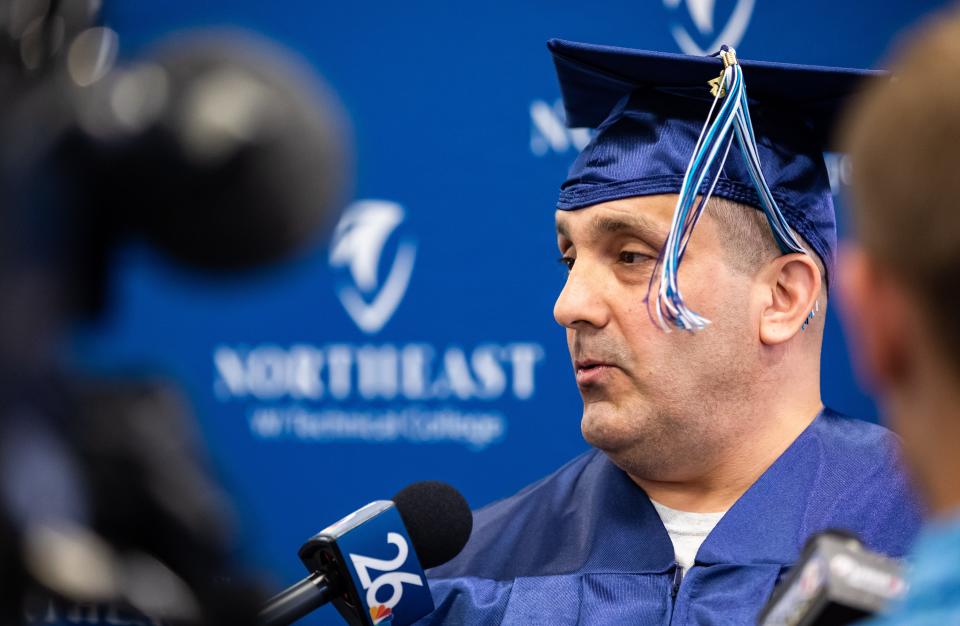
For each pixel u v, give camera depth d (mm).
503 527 1867
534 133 3609
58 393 682
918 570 735
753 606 1596
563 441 3602
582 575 1727
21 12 665
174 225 651
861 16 3525
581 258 1738
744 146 1681
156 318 3627
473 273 3625
